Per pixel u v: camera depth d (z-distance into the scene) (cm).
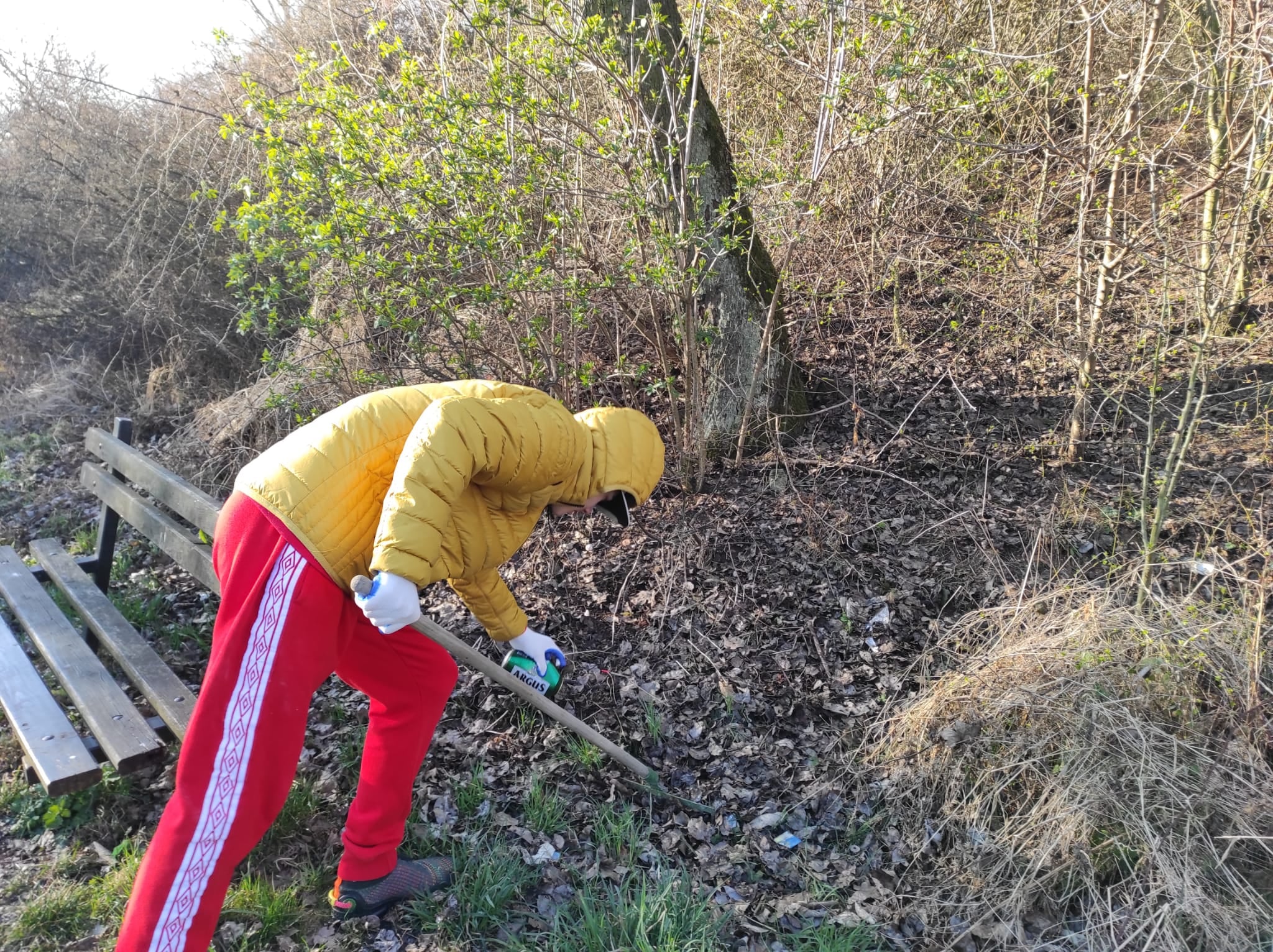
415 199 384
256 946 245
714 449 455
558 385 439
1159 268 368
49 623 329
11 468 572
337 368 471
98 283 698
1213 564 339
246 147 656
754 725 332
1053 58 529
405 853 275
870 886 271
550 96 372
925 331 541
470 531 234
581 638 376
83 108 718
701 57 504
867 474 443
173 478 320
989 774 284
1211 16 437
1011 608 326
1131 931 245
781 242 475
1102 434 450
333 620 210
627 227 430
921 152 548
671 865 278
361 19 547
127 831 283
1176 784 260
